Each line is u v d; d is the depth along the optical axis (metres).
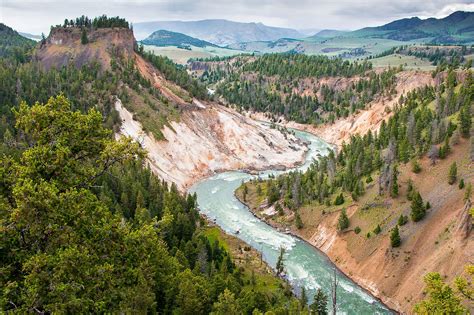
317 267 98.06
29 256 22.97
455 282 35.06
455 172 95.69
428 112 139.38
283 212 125.12
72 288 22.69
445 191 95.12
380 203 104.31
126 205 98.88
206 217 125.69
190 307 56.41
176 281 60.47
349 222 106.00
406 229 93.00
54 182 24.78
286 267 97.19
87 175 27.36
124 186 104.62
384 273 88.62
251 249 105.50
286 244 110.12
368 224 101.69
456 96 134.00
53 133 26.75
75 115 27.42
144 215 88.31
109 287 24.66
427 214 92.81
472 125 108.69
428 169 104.62
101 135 28.39
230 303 55.78
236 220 125.12
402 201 101.12
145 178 118.31
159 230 28.55
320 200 121.56
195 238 91.50
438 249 84.06
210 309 60.66
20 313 21.08
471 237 80.00
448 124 114.75
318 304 72.56
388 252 90.88
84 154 28.23
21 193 21.61
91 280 24.02
